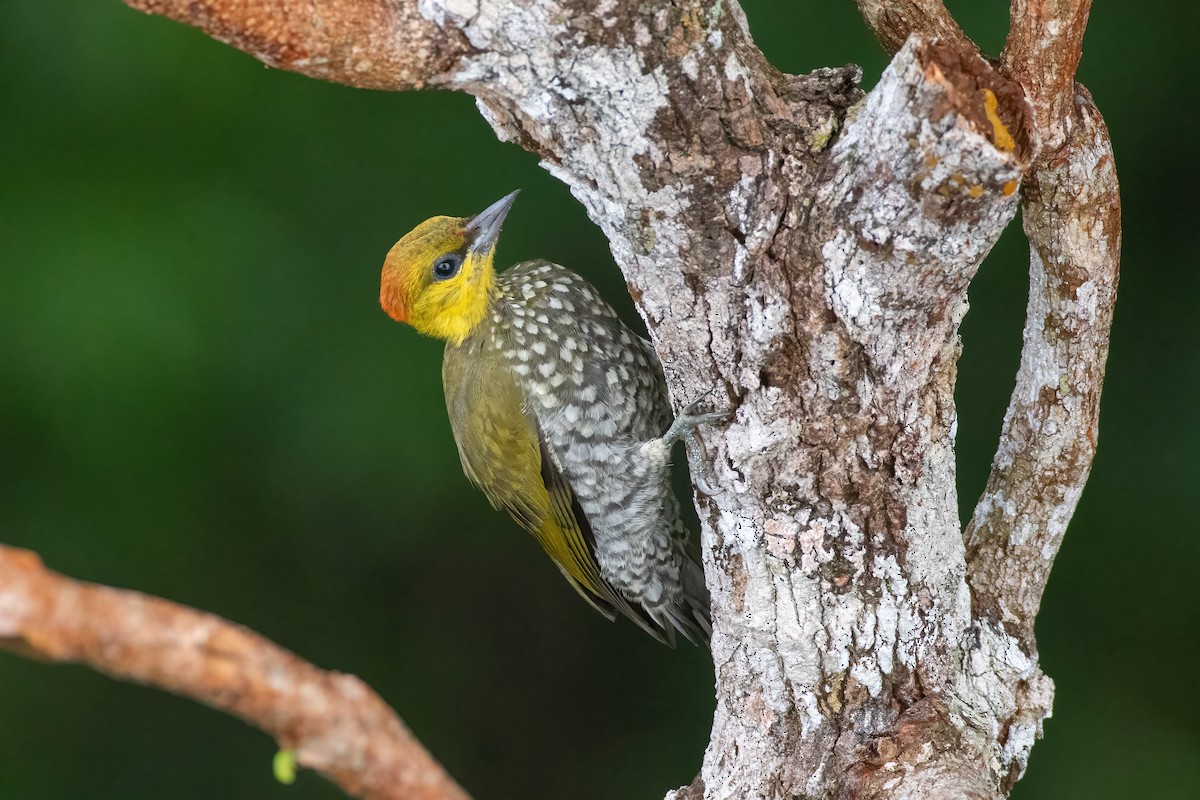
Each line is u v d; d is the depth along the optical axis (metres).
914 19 4.62
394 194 4.88
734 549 4.63
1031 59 4.61
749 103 4.59
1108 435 4.85
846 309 4.60
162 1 4.54
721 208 4.59
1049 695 4.65
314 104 4.88
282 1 4.56
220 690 3.47
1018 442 4.65
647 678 4.92
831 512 4.62
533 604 4.91
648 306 4.61
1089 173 4.62
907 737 4.62
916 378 4.61
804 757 4.63
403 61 4.57
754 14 4.86
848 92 4.59
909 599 4.63
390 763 3.64
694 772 4.90
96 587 3.48
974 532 4.66
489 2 4.57
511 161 4.88
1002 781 4.64
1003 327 4.85
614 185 4.59
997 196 4.57
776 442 4.61
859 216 4.59
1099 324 4.64
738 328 4.61
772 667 4.64
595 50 4.58
